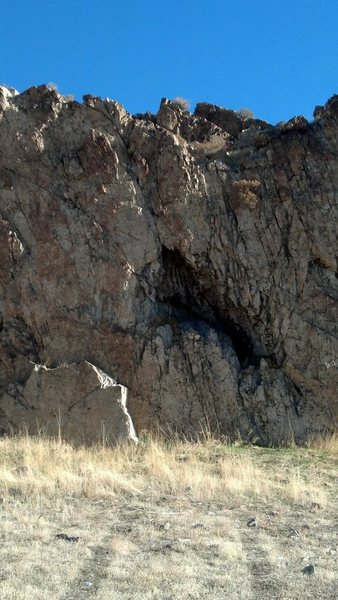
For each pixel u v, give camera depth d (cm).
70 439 1562
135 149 1756
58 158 1725
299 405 1670
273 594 652
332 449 1532
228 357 1670
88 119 1758
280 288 1733
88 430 1564
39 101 1758
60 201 1697
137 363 1639
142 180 1745
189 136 1862
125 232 1703
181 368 1641
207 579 686
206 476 1190
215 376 1650
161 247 1727
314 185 1786
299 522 942
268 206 1770
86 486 1081
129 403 1623
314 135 1828
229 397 1642
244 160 1802
